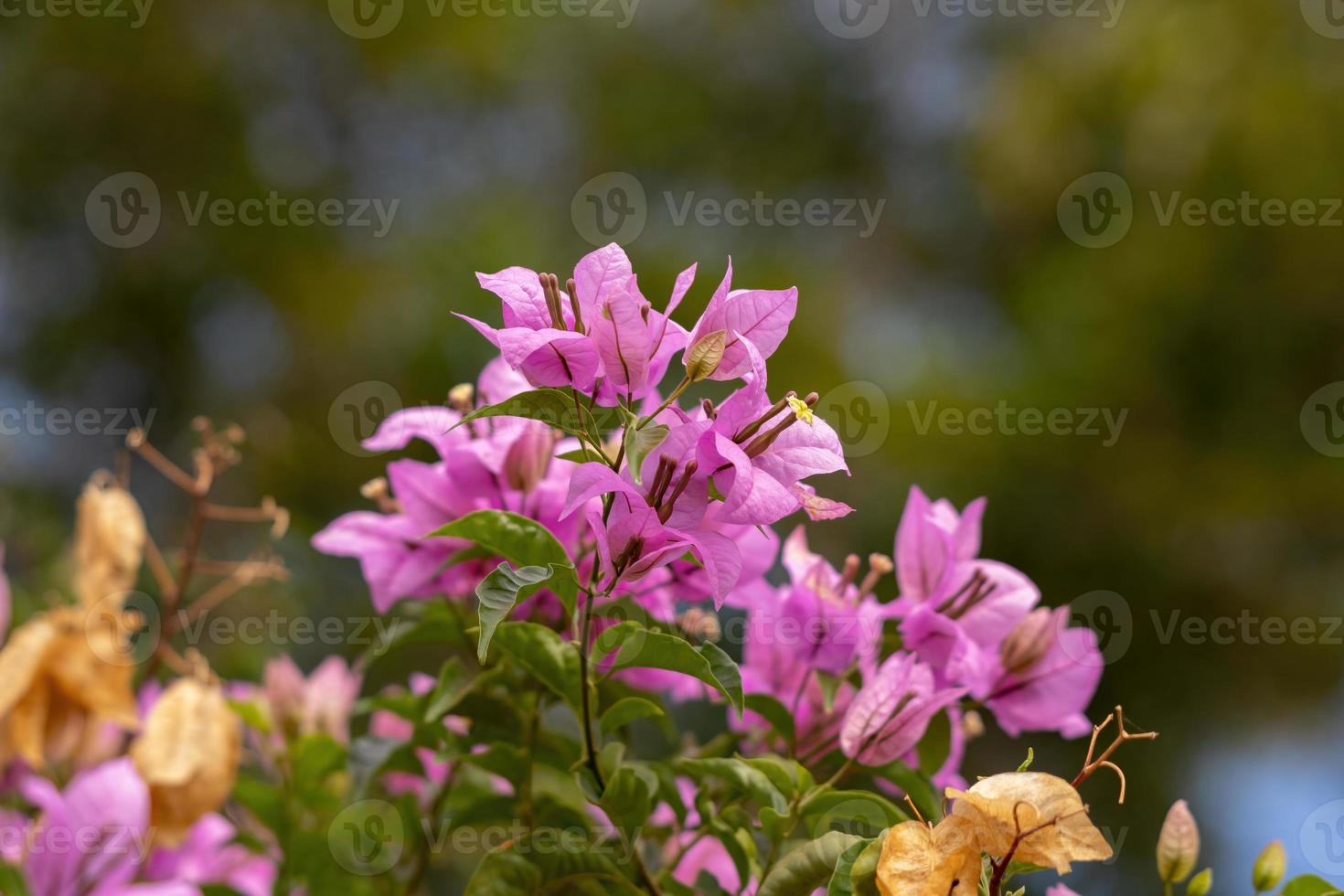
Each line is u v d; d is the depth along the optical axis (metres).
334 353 9.27
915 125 12.86
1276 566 9.13
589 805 1.95
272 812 2.18
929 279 12.22
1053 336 9.58
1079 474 9.09
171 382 9.24
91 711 2.25
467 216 10.10
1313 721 8.96
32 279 9.34
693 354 1.45
